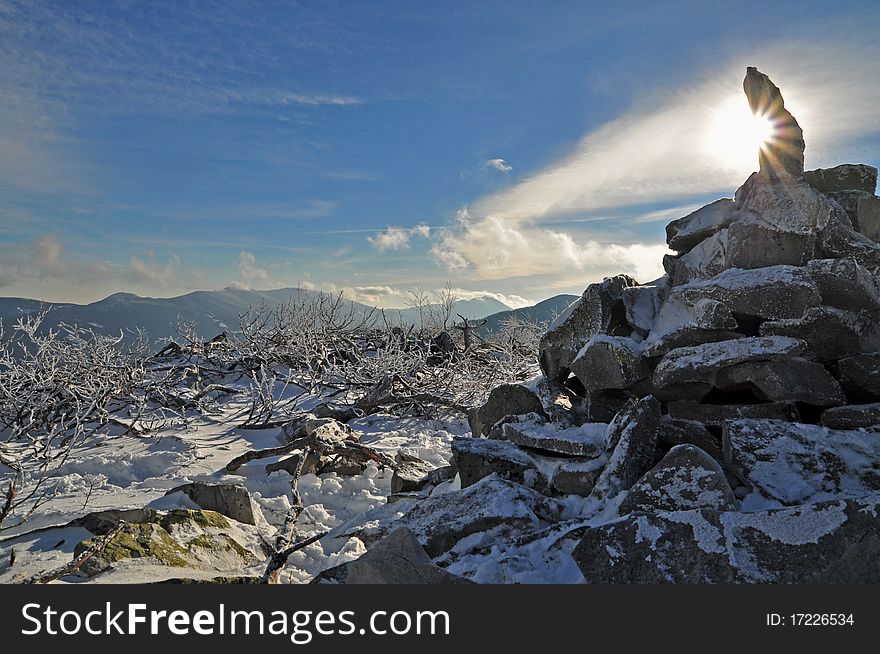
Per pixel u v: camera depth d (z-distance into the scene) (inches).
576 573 151.2
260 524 242.2
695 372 204.2
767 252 219.9
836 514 138.3
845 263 201.2
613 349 223.5
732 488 177.9
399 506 234.2
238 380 566.6
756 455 178.4
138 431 385.7
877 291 208.4
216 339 661.3
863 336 202.2
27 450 348.5
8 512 210.8
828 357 205.9
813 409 206.2
